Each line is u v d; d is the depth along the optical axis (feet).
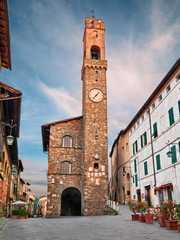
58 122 121.08
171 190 79.36
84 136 116.78
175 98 80.23
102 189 108.17
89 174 109.91
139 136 116.78
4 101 58.90
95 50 143.95
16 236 36.40
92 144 115.14
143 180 108.17
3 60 52.44
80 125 124.47
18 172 168.35
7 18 40.73
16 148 99.30
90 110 121.29
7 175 104.06
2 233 40.16
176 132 78.69
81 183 113.19
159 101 94.63
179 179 75.41
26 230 45.06
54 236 36.55
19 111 62.80
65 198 131.95
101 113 121.70
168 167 83.20
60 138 119.75
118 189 159.94
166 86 87.51
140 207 60.34
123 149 149.89
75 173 114.52
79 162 117.08
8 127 74.38
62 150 117.70
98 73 129.59
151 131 100.73
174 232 39.32
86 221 66.33
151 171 99.04
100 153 114.32
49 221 69.82
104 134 118.01
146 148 106.32
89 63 130.00
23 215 98.89
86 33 139.03
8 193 114.83
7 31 43.29
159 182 90.74
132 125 130.62
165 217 46.32
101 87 126.72
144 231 41.47
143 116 114.01
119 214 90.84
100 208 104.58
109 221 63.41
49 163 114.21
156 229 43.70
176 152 77.92
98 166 111.86
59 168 114.21
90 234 38.78
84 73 132.46
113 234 38.55
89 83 126.41
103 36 140.36
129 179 133.69
